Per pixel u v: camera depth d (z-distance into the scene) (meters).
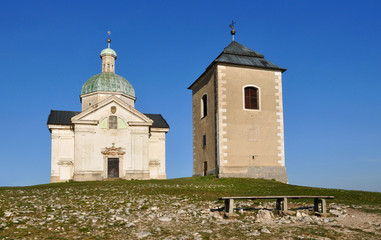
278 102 39.59
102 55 60.06
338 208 17.84
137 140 50.53
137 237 12.28
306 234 12.44
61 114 53.75
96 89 55.97
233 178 35.56
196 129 43.56
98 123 49.44
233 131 37.47
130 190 27.08
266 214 15.62
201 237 12.09
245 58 40.06
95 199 21.95
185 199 21.64
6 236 12.29
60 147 50.22
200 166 41.72
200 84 43.06
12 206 19.09
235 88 38.28
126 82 59.03
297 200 22.14
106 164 48.78
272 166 37.97
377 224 13.98
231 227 13.64
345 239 11.84
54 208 18.30
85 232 12.99
